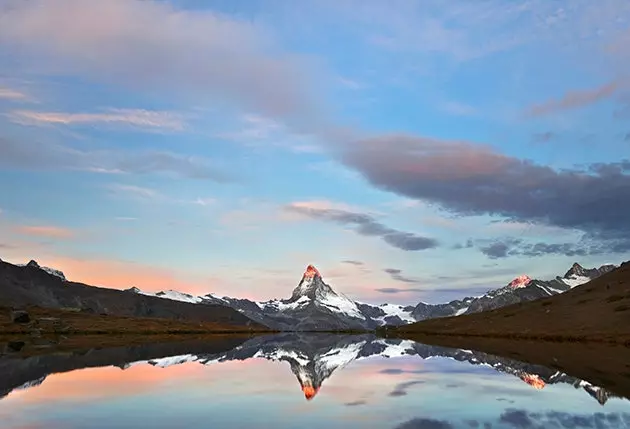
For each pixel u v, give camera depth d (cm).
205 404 3647
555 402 3778
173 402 3728
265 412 3322
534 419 3144
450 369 6500
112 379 5119
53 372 5688
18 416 3162
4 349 9738
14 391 4219
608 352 9131
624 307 17075
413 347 12756
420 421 3048
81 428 2819
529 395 4141
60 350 9575
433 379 5362
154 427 2850
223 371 6175
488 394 4200
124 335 18650
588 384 4781
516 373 5875
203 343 14550
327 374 5925
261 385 4781
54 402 3691
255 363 7569
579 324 16575
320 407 3522
